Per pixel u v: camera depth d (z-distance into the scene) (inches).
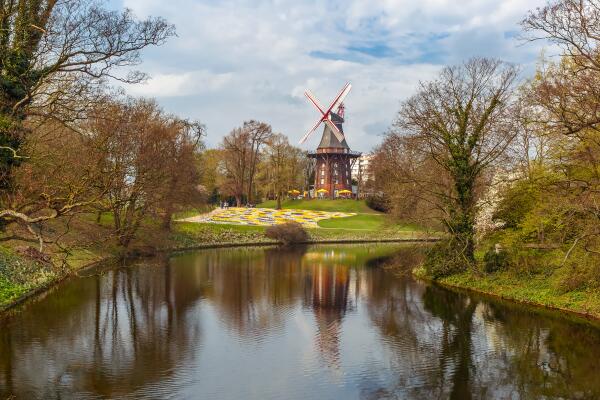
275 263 1676.9
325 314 975.0
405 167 1433.3
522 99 1118.4
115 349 735.1
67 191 641.0
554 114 829.8
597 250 917.8
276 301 1081.4
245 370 666.2
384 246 2356.1
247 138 3567.9
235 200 4015.8
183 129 1791.3
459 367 685.9
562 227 1012.5
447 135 1230.9
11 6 616.1
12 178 649.0
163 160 1457.9
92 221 1718.8
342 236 2588.6
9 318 861.2
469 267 1255.5
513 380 639.8
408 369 677.9
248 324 891.4
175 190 1697.8
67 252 674.8
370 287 1256.2
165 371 654.5
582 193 852.6
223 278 1344.7
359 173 4594.0
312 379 639.8
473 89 1215.6
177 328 852.6
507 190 1216.8
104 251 1544.0
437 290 1214.3
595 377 647.1
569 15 712.4
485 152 1242.0
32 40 634.8
